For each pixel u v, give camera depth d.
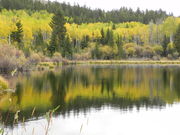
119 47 121.56
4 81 31.42
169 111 23.19
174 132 18.05
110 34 139.50
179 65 91.50
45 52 93.12
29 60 60.62
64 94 30.62
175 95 30.80
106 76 51.50
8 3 184.00
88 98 28.66
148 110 23.56
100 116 21.27
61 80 43.53
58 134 16.52
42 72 56.91
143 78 48.44
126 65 92.69
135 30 177.75
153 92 32.97
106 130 18.06
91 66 85.00
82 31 162.38
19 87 34.06
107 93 32.16
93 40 156.38
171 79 46.84
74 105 25.06
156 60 114.12
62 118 20.30
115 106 25.03
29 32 113.31
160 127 19.00
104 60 116.12
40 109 22.50
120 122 19.92
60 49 99.12
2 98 26.17
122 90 34.47
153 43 149.00
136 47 123.44
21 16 168.00
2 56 45.59
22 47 81.12
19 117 19.44
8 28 97.75
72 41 145.75
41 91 31.89
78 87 36.38
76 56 109.69
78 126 18.50
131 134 17.42
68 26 163.25
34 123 18.16
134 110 23.47
